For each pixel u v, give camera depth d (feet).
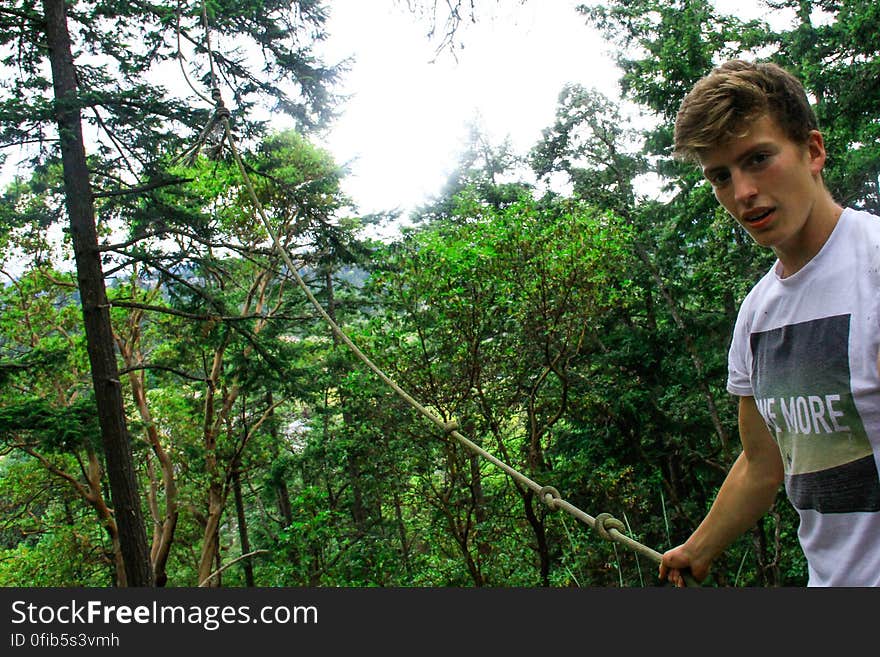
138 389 61.57
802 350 3.98
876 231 3.76
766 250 46.96
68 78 29.35
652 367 51.83
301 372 43.96
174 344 56.65
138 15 32.91
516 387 32.37
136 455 60.44
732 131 3.86
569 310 30.45
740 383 4.89
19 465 64.13
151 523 74.74
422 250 29.99
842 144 40.27
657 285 52.70
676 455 53.31
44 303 59.06
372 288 30.58
